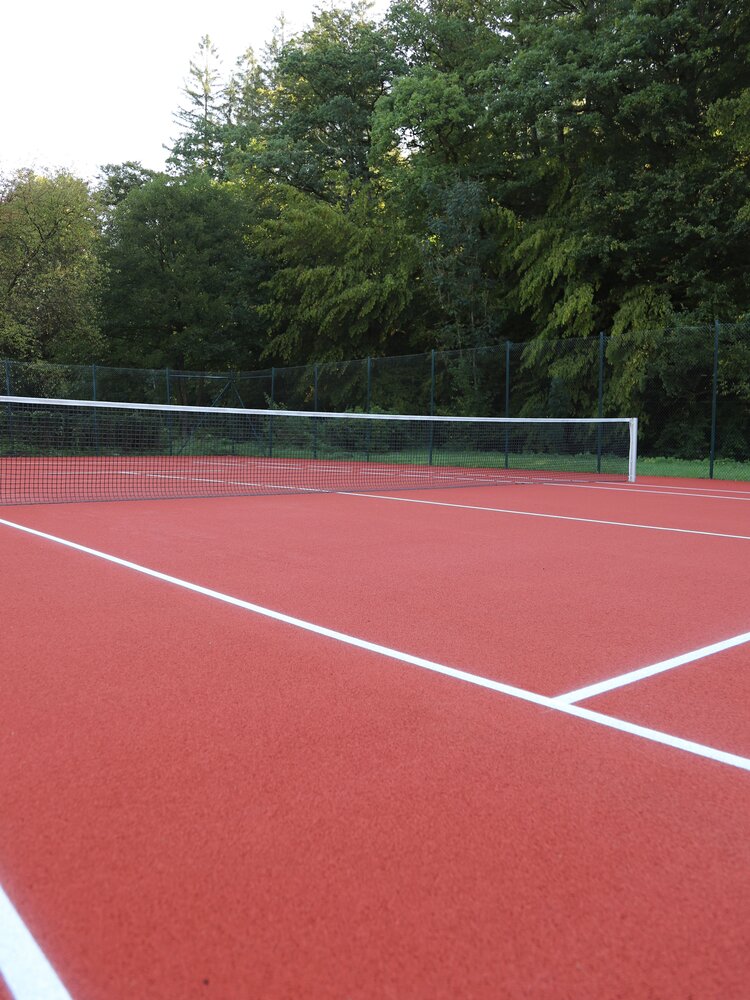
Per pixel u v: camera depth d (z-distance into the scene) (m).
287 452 26.02
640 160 27.16
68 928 1.86
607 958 1.78
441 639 4.37
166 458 25.52
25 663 3.86
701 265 26.31
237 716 3.21
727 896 2.02
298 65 38.91
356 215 36.16
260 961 1.76
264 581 5.89
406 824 2.36
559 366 22.75
